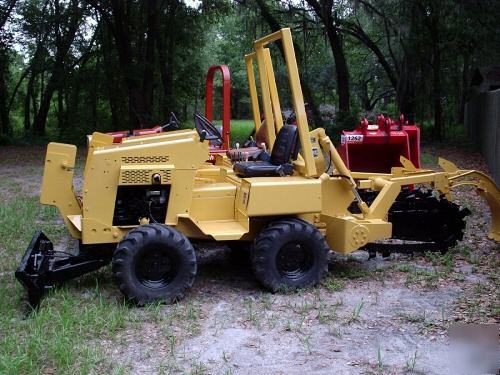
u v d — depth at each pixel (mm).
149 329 4867
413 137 9781
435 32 23734
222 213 5984
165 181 5609
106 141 6688
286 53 5902
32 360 4219
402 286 5988
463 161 17672
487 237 7789
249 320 5074
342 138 9625
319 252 5809
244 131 28922
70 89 29938
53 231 8391
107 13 25828
